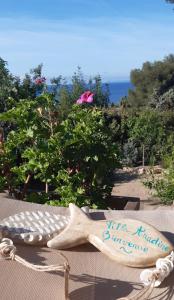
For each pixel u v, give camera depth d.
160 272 1.85
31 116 4.38
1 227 2.13
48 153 4.35
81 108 4.99
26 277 1.91
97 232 2.08
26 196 4.58
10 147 4.54
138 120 11.57
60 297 1.84
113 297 1.85
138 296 1.80
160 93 23.17
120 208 4.91
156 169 7.82
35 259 2.01
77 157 4.49
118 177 9.40
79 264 2.02
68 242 2.08
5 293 1.83
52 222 2.18
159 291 1.85
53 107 4.54
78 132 4.48
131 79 24.72
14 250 1.94
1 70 7.96
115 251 2.00
